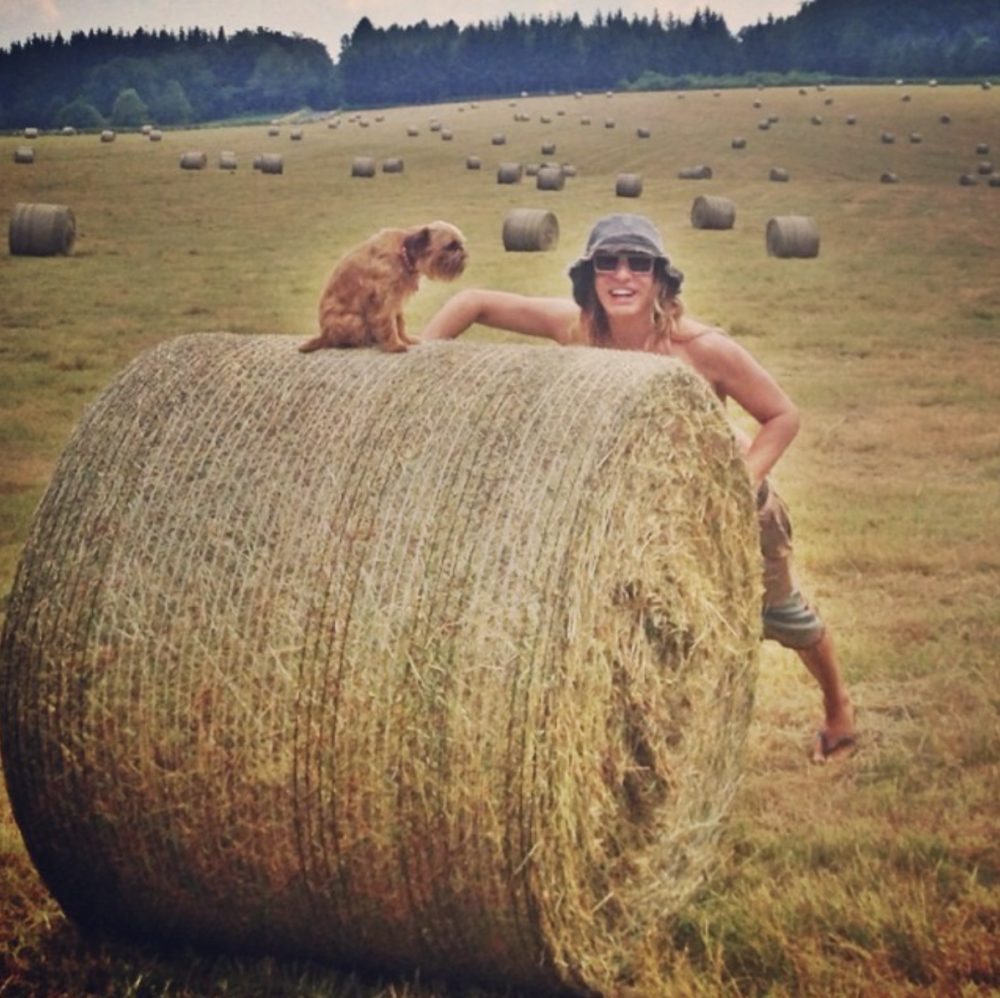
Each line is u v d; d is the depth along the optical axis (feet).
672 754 16.07
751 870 16.74
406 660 13.16
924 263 85.76
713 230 106.32
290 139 214.07
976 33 406.41
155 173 153.17
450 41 363.15
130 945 15.42
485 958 13.89
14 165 159.53
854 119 207.92
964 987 14.01
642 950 14.98
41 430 41.52
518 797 12.96
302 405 14.73
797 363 55.01
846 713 20.42
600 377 14.46
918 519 33.45
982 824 17.97
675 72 399.85
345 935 14.20
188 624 13.87
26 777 14.46
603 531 13.56
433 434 14.07
